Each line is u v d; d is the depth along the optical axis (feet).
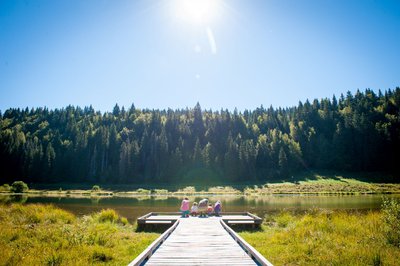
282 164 308.81
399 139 331.57
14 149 327.67
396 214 39.19
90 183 310.24
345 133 347.97
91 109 571.69
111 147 357.41
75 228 45.50
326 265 28.84
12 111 567.18
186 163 335.06
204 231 45.27
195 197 180.14
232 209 94.89
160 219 60.64
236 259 27.84
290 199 147.84
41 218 54.44
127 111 513.45
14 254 29.68
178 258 28.25
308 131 396.98
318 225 46.70
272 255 34.19
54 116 510.99
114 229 49.85
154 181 314.96
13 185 229.45
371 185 249.96
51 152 323.98
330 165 341.62
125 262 31.19
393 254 30.22
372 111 395.75
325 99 463.42
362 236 39.42
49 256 29.22
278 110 513.45
